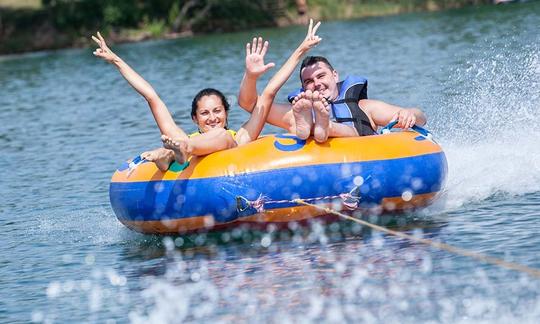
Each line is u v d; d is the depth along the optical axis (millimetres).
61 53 82875
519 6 75812
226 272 13477
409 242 14133
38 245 16266
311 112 14961
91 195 20312
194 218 15055
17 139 30969
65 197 20344
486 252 13180
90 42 90375
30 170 24297
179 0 97062
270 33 83438
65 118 35594
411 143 15680
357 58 47531
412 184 15242
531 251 13000
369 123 16469
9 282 14070
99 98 42156
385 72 39250
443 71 36438
